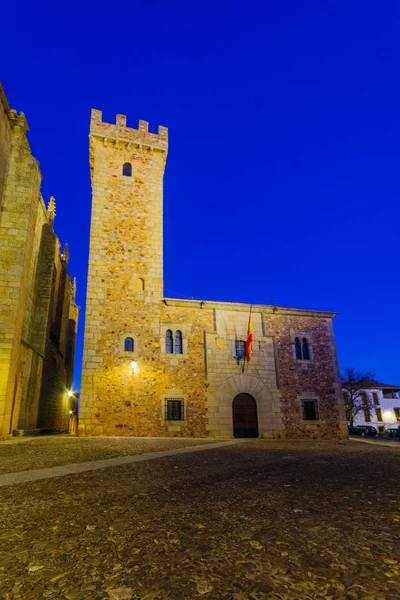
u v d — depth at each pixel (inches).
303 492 230.4
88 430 705.0
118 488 239.1
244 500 209.5
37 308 920.3
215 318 846.5
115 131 924.0
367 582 110.7
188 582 110.5
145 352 779.4
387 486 250.5
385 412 2114.9
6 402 620.1
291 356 877.8
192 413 768.9
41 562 126.3
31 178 743.7
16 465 331.9
